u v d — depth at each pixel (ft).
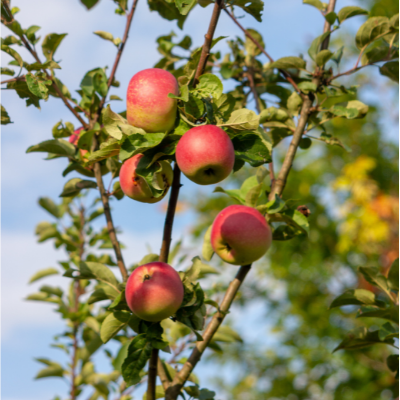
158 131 5.41
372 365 25.32
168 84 5.40
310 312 28.63
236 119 5.47
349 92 8.55
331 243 29.63
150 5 10.21
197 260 6.13
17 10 8.10
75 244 12.60
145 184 5.93
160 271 5.55
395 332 7.13
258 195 6.97
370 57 8.73
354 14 8.31
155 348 5.73
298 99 8.96
